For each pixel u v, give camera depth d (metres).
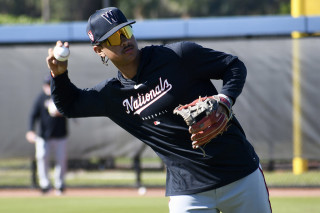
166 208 23.80
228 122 9.70
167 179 10.45
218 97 9.25
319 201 25.06
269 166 31.69
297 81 28.92
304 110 28.84
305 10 35.38
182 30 30.88
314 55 28.73
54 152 30.00
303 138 28.88
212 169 9.76
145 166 33.16
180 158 9.97
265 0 92.94
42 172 29.11
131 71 9.77
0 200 27.11
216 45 29.59
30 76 31.09
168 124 9.83
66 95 10.58
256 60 29.25
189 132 9.35
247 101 29.30
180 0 102.75
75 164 34.12
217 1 98.69
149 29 30.97
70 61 30.58
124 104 10.13
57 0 91.94
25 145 31.06
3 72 31.23
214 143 9.65
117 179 33.44
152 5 102.88
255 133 29.25
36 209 24.11
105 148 30.45
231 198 9.83
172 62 9.49
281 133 29.06
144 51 9.69
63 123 29.08
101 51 10.02
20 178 34.78
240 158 9.77
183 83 9.55
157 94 9.69
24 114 31.09
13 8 93.06
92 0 49.31
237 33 30.67
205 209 9.96
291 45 29.00
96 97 10.44
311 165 31.98
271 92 29.14
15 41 31.25
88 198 27.38
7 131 31.16
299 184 29.25
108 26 9.53
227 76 9.52
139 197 27.50
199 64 9.48
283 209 23.00
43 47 31.09
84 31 31.12
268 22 30.50
